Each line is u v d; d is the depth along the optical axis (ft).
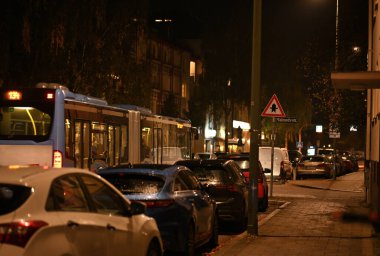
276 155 109.40
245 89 168.96
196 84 201.46
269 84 169.37
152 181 33.78
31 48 82.38
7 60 79.82
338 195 83.41
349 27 77.41
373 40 64.13
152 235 26.48
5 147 49.83
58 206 20.02
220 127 206.39
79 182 22.04
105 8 89.86
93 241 21.15
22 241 17.65
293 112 177.17
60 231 19.21
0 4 78.95
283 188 97.81
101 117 57.77
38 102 49.80
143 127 69.46
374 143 56.29
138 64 98.68
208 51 173.17
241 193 48.14
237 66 168.66
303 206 67.10
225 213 46.96
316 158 126.41
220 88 171.83
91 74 89.04
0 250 17.33
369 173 64.39
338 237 43.78
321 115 91.81
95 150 56.08
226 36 168.96
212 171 47.93
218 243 42.80
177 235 32.86
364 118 78.84
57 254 18.78
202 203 37.45
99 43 90.33
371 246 39.78
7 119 50.21
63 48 84.17
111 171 34.42
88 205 21.94
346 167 161.99
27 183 19.20
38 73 81.71
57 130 49.60
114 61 91.40
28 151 49.62
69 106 51.29
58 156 49.39
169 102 175.73
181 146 84.99
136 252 24.73
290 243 41.11
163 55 187.42
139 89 96.43
